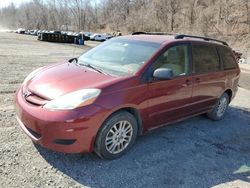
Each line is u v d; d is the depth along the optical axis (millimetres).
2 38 31672
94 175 3621
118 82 3881
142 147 4504
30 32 67688
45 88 3801
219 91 5926
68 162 3818
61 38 37031
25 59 13102
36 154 3906
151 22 82938
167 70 4199
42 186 3301
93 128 3613
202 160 4375
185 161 4266
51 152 3982
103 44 5277
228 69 6148
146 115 4281
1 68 9727
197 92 5211
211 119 6242
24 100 3838
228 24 60219
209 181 3834
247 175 4117
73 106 3506
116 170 3787
